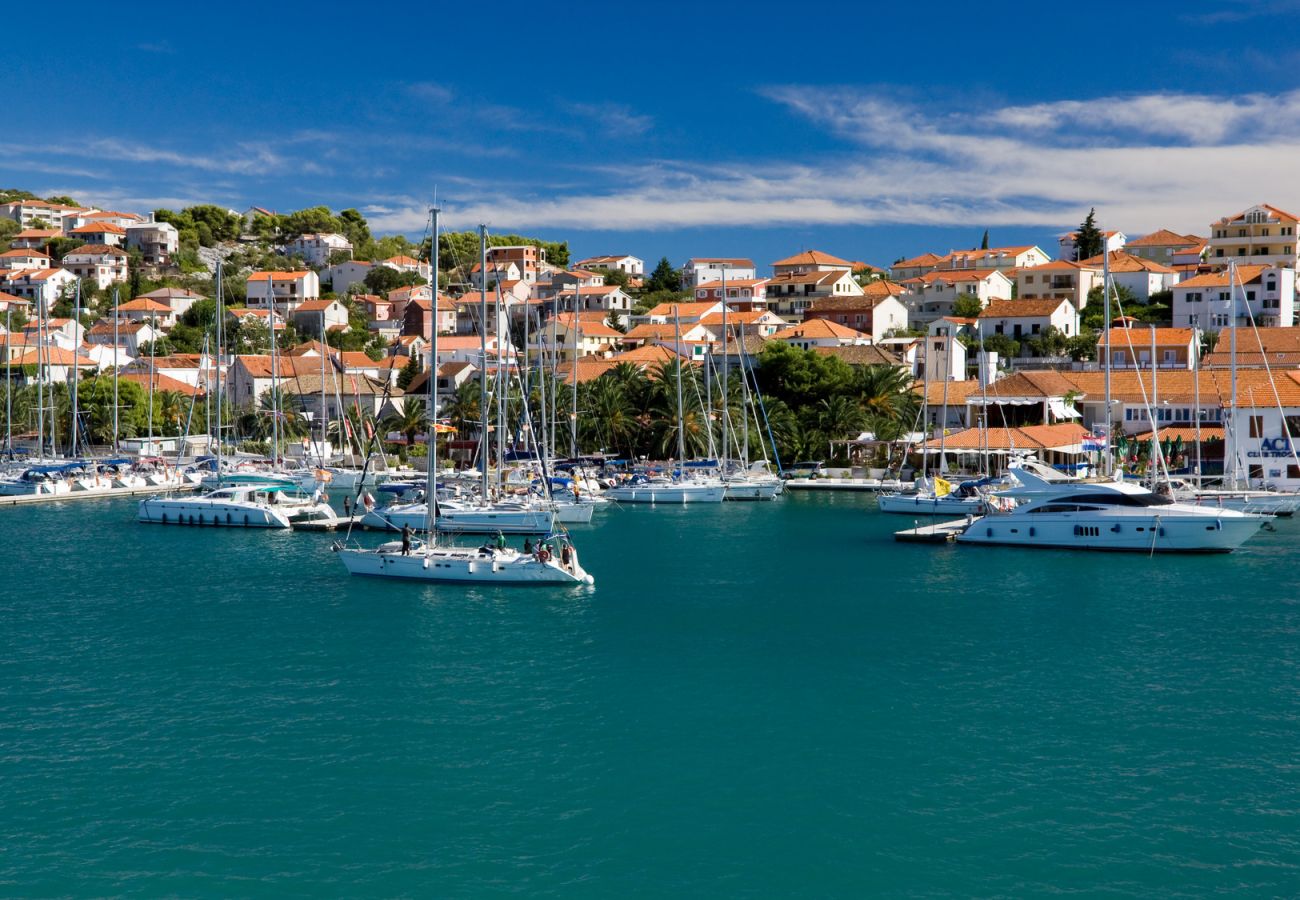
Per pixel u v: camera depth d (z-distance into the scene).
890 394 152.75
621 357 179.12
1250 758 43.62
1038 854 36.38
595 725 47.41
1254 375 132.62
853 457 148.25
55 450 146.25
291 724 47.38
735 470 132.62
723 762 43.56
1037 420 149.88
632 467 142.00
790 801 40.19
